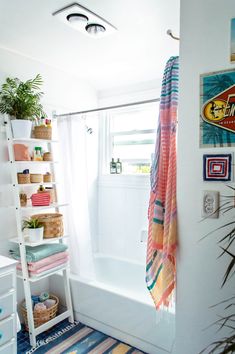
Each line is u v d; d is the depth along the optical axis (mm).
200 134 1268
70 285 2389
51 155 2324
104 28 1832
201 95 1254
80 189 2561
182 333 1369
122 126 3094
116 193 3020
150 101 2107
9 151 2004
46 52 2234
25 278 2031
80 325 2305
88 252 2586
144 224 2809
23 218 2309
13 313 1676
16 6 1577
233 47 1164
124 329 2057
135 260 2896
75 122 2539
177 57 1635
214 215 1238
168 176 1545
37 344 2045
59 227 2225
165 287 1461
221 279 1239
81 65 2516
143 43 2064
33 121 2207
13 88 2127
